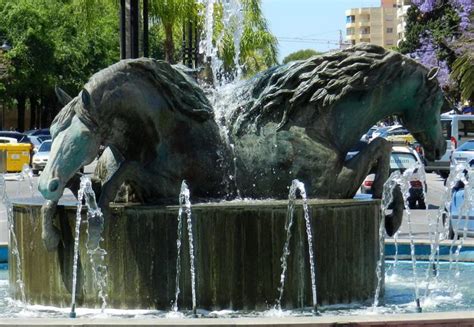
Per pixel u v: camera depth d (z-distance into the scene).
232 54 34.69
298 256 9.62
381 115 11.02
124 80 9.66
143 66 9.79
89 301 9.76
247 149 10.55
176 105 10.09
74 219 9.76
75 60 62.91
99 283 9.71
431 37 54.72
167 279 9.56
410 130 11.27
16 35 60.34
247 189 10.50
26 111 88.19
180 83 10.16
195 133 10.27
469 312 7.58
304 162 10.57
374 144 10.82
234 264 9.52
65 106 9.65
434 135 11.24
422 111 11.07
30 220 10.12
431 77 11.02
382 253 10.46
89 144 9.45
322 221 9.73
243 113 10.68
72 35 62.75
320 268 9.73
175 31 39.75
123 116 9.70
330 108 10.68
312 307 9.70
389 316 7.40
